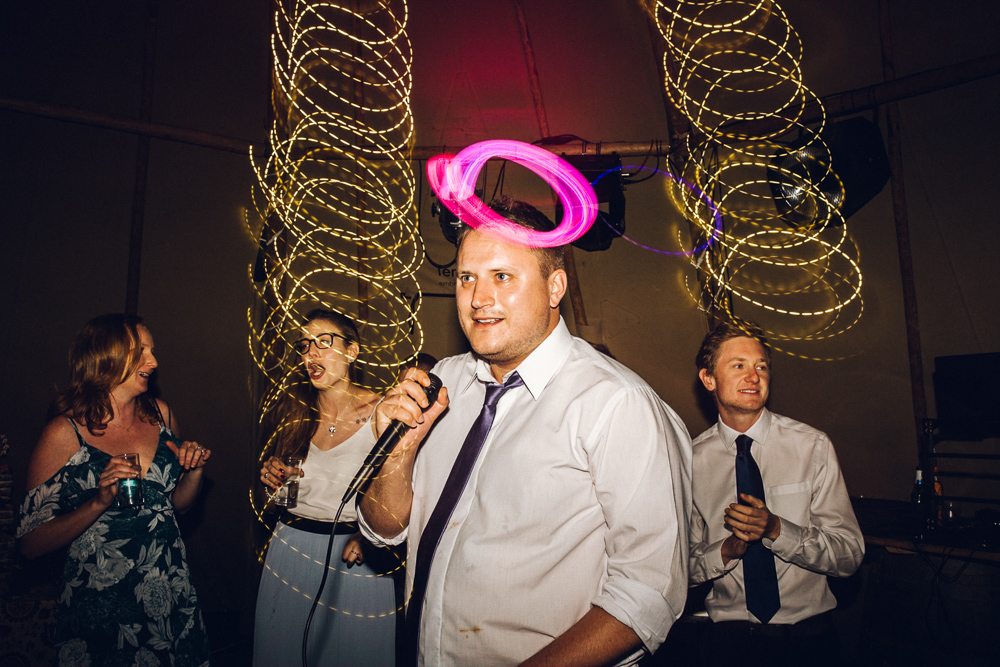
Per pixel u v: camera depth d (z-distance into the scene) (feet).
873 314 11.49
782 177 11.48
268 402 12.60
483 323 3.89
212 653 11.86
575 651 3.20
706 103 12.93
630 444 3.53
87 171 12.92
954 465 10.41
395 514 4.40
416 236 14.06
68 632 6.08
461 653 3.69
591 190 12.87
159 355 13.12
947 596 7.57
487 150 13.58
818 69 12.10
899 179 11.20
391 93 14.33
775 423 6.88
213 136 13.43
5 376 11.89
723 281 12.62
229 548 13.26
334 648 6.54
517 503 3.73
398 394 4.14
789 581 6.07
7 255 12.13
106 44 13.24
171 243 13.47
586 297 13.88
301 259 13.65
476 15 14.29
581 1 13.96
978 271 10.48
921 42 11.10
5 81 12.35
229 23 14.14
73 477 6.44
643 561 3.35
